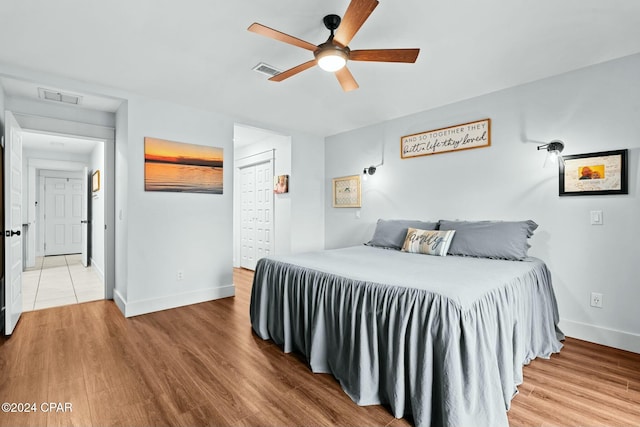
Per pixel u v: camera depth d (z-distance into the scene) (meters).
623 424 1.55
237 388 1.88
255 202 5.53
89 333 2.68
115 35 2.10
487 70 2.61
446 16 1.88
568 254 2.65
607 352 2.35
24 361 2.18
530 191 2.85
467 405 1.44
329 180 4.95
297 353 2.36
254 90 3.06
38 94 3.02
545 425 1.55
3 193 2.68
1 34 2.07
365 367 1.76
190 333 2.71
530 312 2.19
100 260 4.89
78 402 1.73
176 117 3.41
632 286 2.37
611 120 2.44
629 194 2.37
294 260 2.57
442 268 2.21
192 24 1.98
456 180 3.37
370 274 2.01
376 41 2.16
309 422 1.59
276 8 1.82
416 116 3.74
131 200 3.11
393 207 4.00
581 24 1.96
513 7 1.79
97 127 3.59
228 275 3.85
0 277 2.61
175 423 1.57
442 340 1.48
